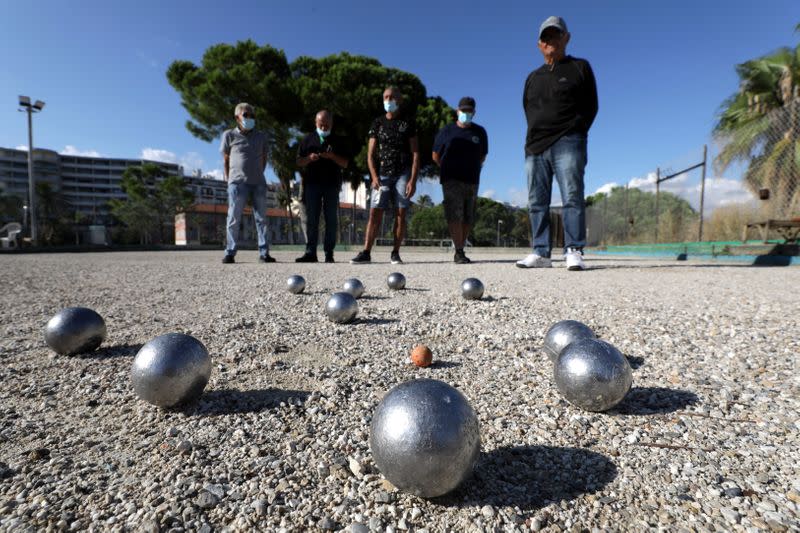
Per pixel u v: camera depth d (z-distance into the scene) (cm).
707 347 221
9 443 128
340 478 111
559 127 587
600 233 2042
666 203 1540
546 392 167
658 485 108
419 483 97
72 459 119
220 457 120
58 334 203
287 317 296
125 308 330
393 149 723
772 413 146
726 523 95
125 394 163
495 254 1623
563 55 580
